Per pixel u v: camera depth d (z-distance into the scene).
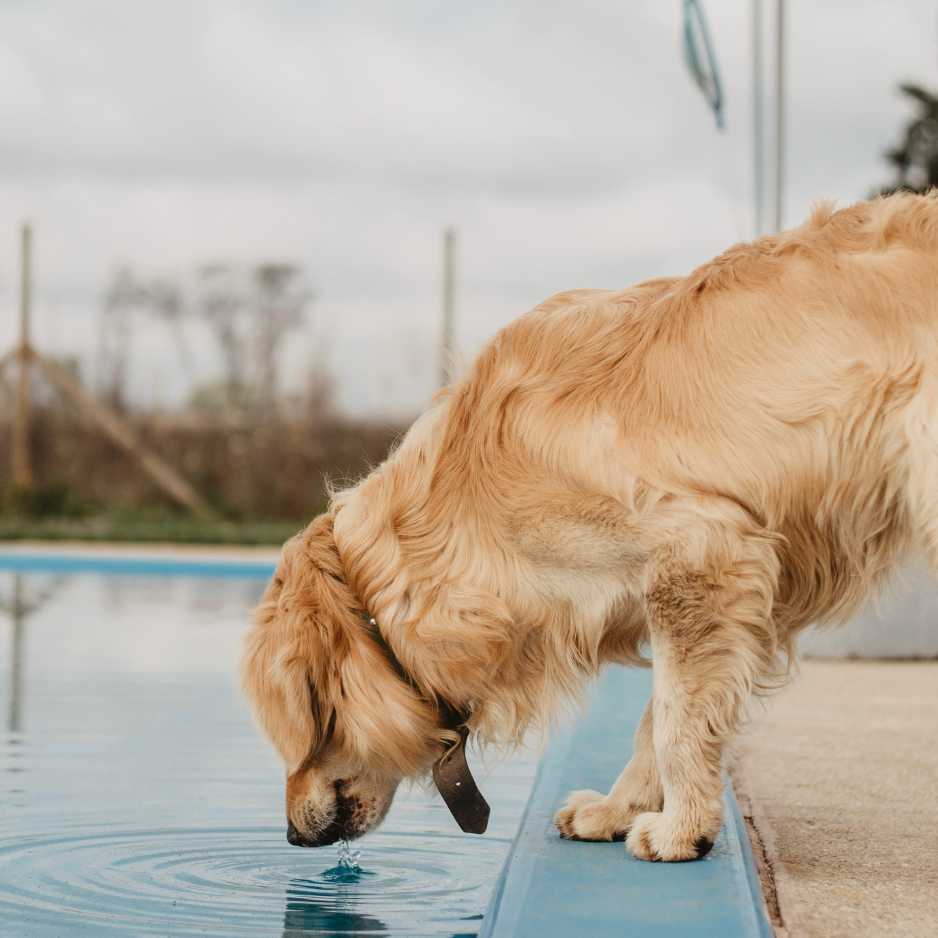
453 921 2.18
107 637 5.48
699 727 2.21
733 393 2.22
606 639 2.33
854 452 2.21
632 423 2.24
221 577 8.84
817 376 2.21
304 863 2.42
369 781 2.40
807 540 2.26
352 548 2.35
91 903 2.23
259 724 2.36
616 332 2.30
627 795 2.34
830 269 2.25
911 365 2.19
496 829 2.62
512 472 2.28
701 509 2.20
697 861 2.20
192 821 2.63
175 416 13.79
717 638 2.21
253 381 16.16
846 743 3.06
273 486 13.48
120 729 3.45
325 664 2.33
